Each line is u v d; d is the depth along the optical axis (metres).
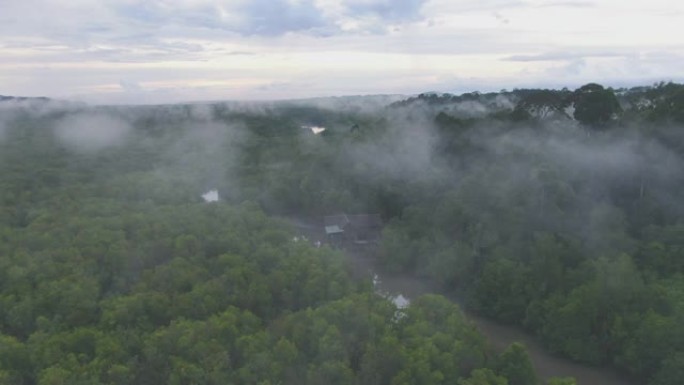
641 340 68.56
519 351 62.03
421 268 100.12
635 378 69.56
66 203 119.50
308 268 82.38
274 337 65.19
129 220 103.75
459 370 60.75
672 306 74.31
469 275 93.88
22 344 62.06
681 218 99.31
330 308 66.25
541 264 85.69
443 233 104.38
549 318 77.00
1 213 111.75
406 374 56.06
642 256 89.81
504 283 86.06
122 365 58.19
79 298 72.88
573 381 56.28
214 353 58.78
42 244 93.06
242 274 79.31
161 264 86.88
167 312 70.00
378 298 75.06
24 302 71.50
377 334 63.81
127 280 82.94
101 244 90.88
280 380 57.53
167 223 101.62
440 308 70.75
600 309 74.81
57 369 55.75
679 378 62.81
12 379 57.25
